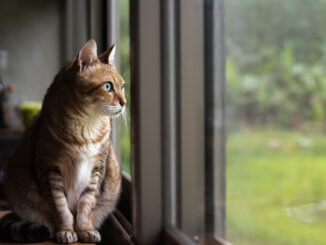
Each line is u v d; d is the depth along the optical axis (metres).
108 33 2.25
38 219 1.61
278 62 0.72
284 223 0.70
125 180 1.76
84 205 1.51
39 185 1.51
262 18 0.79
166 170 1.35
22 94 3.33
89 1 2.36
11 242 1.45
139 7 1.31
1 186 2.76
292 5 0.68
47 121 1.46
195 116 1.21
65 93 1.45
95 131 1.49
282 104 0.70
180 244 1.20
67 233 1.43
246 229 0.88
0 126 3.06
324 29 0.60
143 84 1.33
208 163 1.13
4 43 3.27
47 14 3.32
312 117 0.62
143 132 1.34
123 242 1.48
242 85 0.90
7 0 3.25
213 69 1.09
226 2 0.99
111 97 1.44
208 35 1.11
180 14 1.28
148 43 1.32
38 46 3.33
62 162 1.47
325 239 0.60
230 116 0.98
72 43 3.07
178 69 1.32
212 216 1.12
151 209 1.35
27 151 1.59
